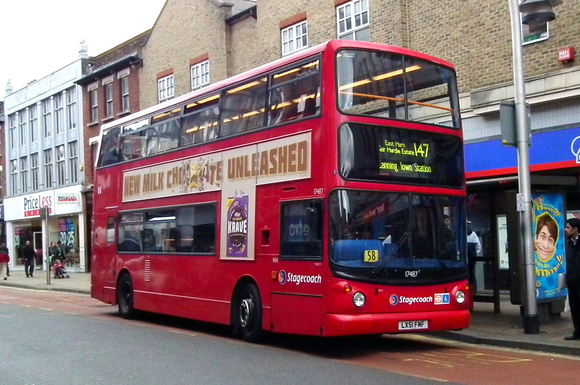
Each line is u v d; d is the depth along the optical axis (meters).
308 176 10.49
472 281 14.07
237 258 12.14
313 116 10.50
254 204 11.77
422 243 10.62
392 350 11.05
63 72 40.03
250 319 11.84
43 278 33.19
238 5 26.95
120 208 16.70
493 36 15.99
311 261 10.33
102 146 18.03
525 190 11.76
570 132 14.49
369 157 10.33
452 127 11.33
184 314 13.73
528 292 11.62
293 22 22.08
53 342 12.27
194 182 13.65
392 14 18.33
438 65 11.41
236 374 9.04
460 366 9.47
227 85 12.92
